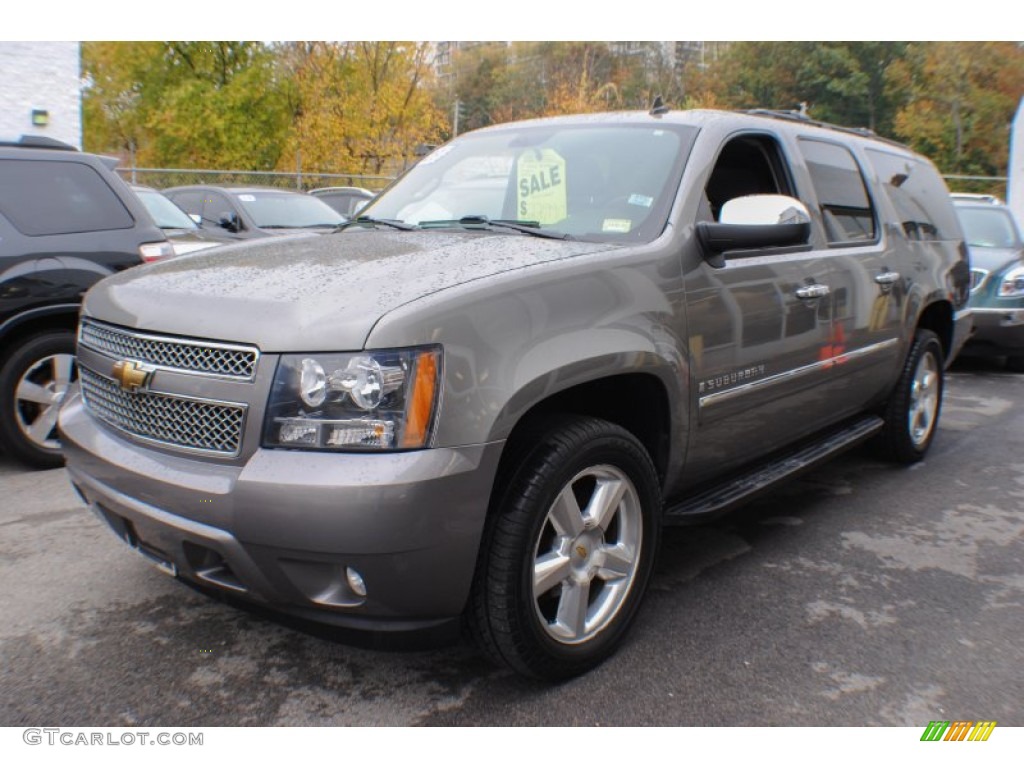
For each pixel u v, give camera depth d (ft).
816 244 13.24
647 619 10.72
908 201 17.06
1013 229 30.58
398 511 7.36
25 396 15.89
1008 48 141.28
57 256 15.99
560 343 8.54
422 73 100.17
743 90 185.06
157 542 8.36
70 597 10.98
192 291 8.80
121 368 8.62
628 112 12.81
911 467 17.58
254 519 7.51
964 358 32.55
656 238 10.30
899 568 12.44
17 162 16.17
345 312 7.81
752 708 8.85
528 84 198.39
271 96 89.45
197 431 8.12
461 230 11.35
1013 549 13.24
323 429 7.53
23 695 8.82
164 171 58.34
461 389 7.75
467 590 8.00
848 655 9.93
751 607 11.10
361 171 94.53
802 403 12.92
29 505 14.30
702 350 10.46
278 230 32.65
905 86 166.71
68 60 37.99
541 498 8.37
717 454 11.39
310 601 7.82
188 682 9.13
